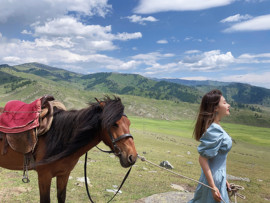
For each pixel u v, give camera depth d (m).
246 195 10.34
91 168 11.02
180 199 6.08
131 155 3.23
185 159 22.17
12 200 5.53
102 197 6.68
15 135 3.54
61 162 3.50
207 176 2.71
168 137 58.19
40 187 3.56
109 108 3.33
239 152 49.97
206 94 2.92
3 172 7.79
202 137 2.80
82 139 3.45
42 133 3.48
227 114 2.85
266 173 21.41
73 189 7.00
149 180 10.03
